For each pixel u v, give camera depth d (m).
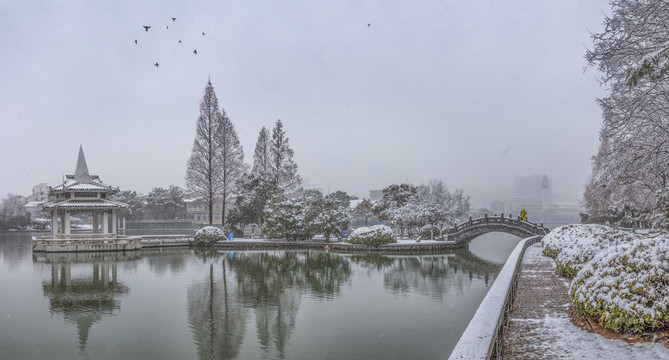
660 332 7.30
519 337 7.75
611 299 7.85
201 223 103.50
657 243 8.59
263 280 26.20
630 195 21.48
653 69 8.82
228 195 58.31
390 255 39.84
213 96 56.56
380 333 15.18
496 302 7.10
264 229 48.88
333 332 15.38
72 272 29.86
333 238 50.62
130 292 22.72
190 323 16.73
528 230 41.50
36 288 23.98
